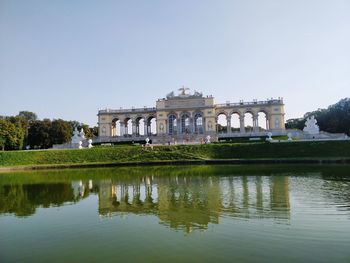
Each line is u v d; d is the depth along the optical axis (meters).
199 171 54.53
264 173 47.56
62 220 24.69
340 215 22.83
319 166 55.78
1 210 28.88
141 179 46.62
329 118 118.44
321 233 19.20
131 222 23.20
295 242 17.91
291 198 28.72
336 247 17.06
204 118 129.38
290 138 87.75
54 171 67.69
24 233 21.66
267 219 22.36
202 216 23.78
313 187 33.84
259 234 19.34
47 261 16.81
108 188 39.56
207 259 16.08
